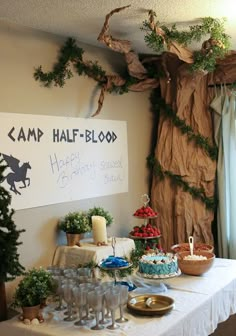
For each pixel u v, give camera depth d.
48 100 2.85
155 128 3.90
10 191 2.58
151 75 3.58
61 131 2.94
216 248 3.78
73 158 3.03
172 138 3.65
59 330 2.02
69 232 2.87
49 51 2.87
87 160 3.16
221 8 2.42
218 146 3.68
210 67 3.03
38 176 2.77
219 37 2.69
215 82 3.63
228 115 3.62
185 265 2.73
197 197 3.63
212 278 2.71
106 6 2.37
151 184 3.84
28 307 2.11
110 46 2.67
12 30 2.62
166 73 3.38
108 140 3.36
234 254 3.64
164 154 3.68
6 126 2.56
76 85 3.07
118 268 2.37
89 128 3.18
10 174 2.58
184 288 2.52
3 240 2.16
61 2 2.29
